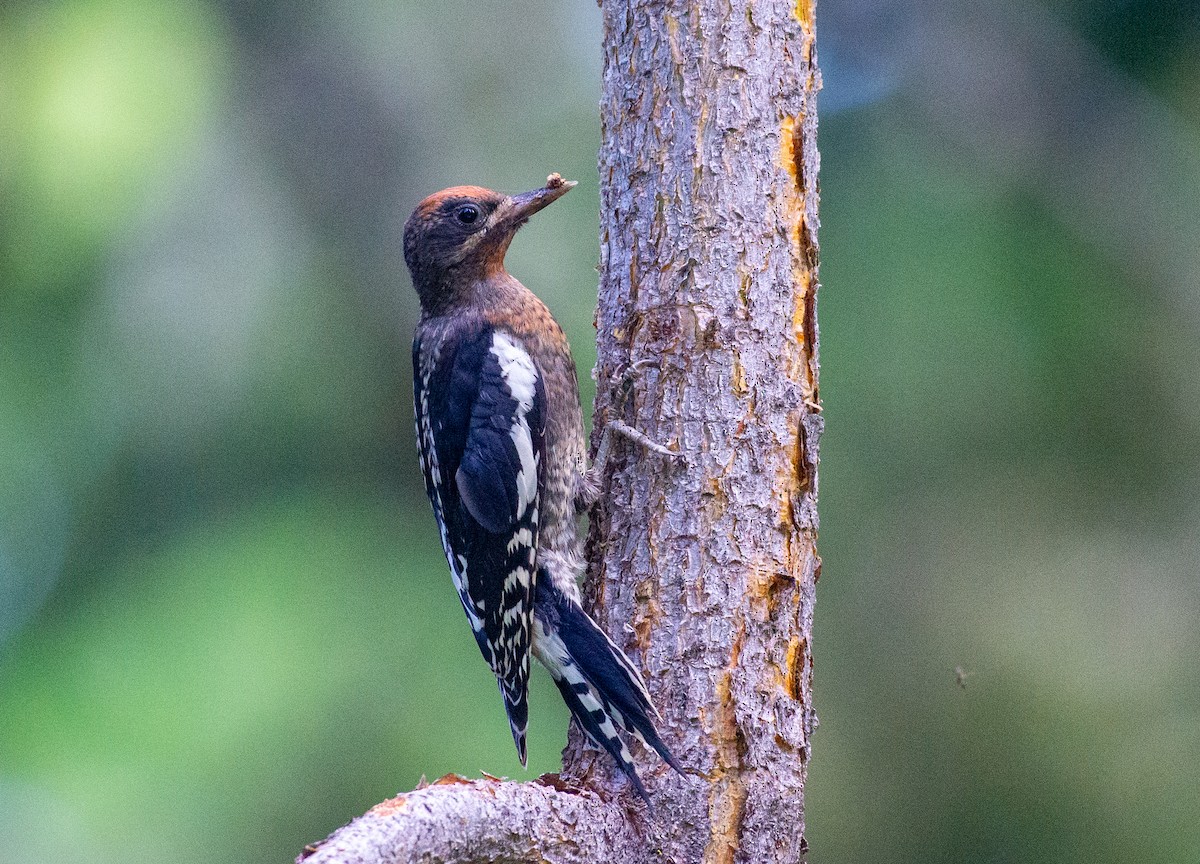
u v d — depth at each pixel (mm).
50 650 10516
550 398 9031
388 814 5648
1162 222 11961
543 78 13820
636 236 7426
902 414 11055
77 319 11297
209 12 12406
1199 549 11547
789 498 7211
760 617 7074
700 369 7227
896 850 11789
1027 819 11711
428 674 10516
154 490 11172
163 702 10109
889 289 10906
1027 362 10875
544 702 10570
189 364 11492
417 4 13680
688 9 7348
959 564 11695
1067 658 11734
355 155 13070
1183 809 11469
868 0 12766
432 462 9039
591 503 7645
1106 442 11359
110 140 11406
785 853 7000
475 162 13477
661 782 6953
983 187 11695
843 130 11812
